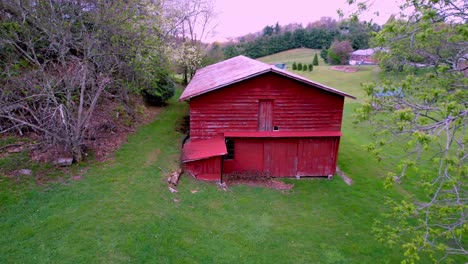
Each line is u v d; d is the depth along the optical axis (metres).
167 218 10.51
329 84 45.38
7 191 10.05
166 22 22.64
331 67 60.09
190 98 14.63
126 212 10.27
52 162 11.99
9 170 11.08
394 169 18.03
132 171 12.87
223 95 14.84
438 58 10.27
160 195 11.73
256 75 14.40
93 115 16.06
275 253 10.07
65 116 12.37
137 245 9.02
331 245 10.89
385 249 10.93
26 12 12.00
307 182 15.62
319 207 13.38
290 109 15.09
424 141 6.70
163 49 20.77
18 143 12.59
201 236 10.14
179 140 17.28
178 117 21.44
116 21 13.36
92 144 14.41
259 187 14.66
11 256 7.88
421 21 8.92
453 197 8.35
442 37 9.65
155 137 17.03
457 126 7.23
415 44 10.23
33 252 8.11
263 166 15.72
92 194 10.81
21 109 13.42
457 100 7.82
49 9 12.60
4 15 12.12
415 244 7.61
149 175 12.83
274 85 14.78
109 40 14.48
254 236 10.74
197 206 11.88
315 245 10.79
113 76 16.33
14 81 11.41
